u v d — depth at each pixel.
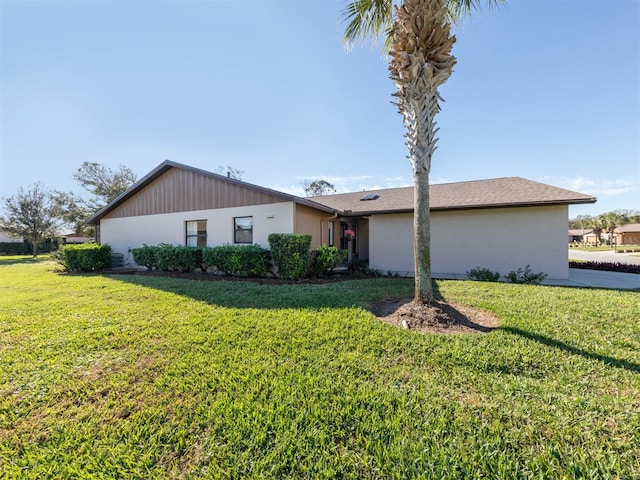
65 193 26.89
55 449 1.96
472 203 9.94
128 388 2.67
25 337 3.94
